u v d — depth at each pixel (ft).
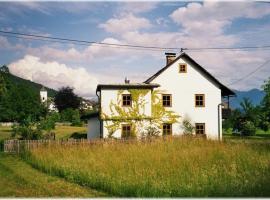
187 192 47.98
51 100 407.44
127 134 130.41
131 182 53.16
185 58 136.98
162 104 134.82
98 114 138.10
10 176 67.67
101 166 66.39
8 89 325.01
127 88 130.93
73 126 298.56
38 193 52.47
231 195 46.29
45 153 88.43
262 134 195.42
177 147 90.53
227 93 143.23
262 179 52.13
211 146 91.09
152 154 75.56
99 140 111.14
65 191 53.78
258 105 186.50
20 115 314.55
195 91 136.98
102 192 53.11
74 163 72.23
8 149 111.45
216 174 56.08
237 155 73.97
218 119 137.39
